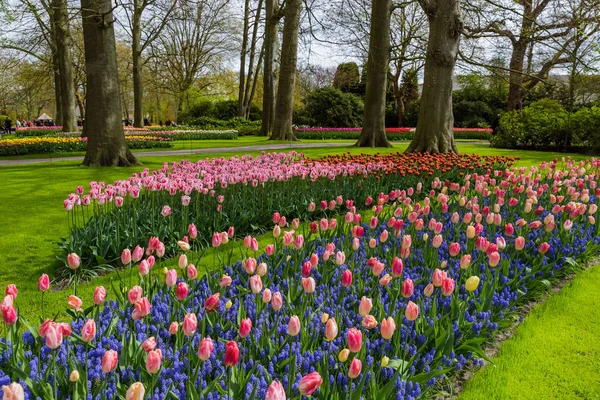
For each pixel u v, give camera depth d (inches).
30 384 88.3
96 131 512.4
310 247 188.5
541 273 179.6
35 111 3024.1
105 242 207.8
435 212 249.4
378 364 110.5
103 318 124.9
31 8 633.6
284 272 156.6
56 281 195.8
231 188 288.0
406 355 117.6
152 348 87.3
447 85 609.0
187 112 1987.0
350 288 148.7
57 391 93.0
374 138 849.5
